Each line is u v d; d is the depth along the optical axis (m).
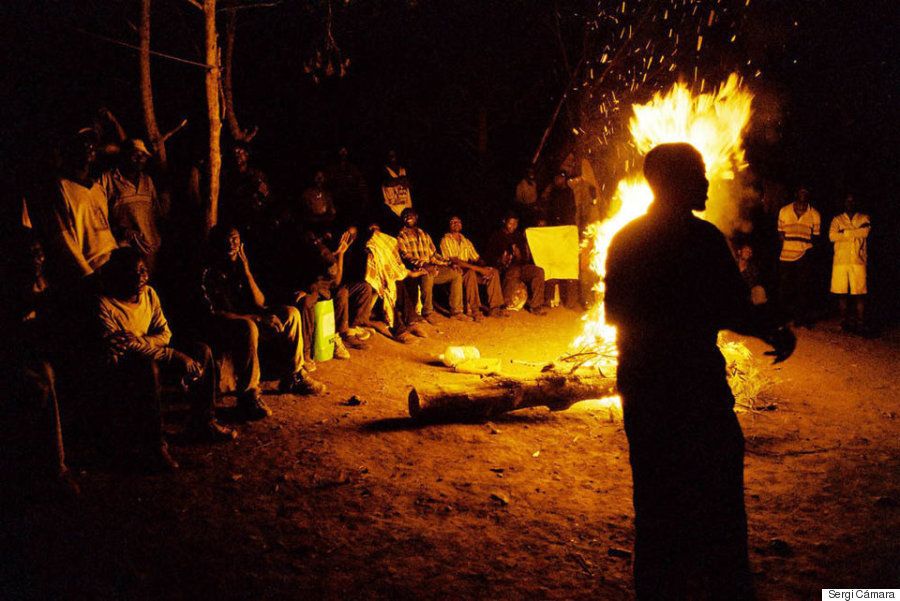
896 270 14.23
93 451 5.38
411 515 4.57
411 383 7.55
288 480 5.05
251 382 6.21
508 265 11.09
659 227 3.10
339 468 5.29
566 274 11.03
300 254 8.18
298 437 5.89
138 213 7.15
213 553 4.06
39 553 4.01
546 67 15.43
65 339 5.10
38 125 9.24
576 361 6.78
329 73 9.93
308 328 7.76
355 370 7.90
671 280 3.04
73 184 5.93
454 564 3.99
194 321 6.50
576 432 6.16
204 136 10.80
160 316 5.54
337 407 6.69
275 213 9.10
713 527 3.03
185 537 4.23
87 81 10.62
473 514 4.60
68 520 4.39
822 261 14.38
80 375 5.11
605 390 6.45
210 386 5.70
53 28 9.98
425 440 5.90
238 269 6.64
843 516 4.55
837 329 10.39
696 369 3.03
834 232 10.25
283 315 6.79
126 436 5.16
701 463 3.01
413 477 5.16
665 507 3.06
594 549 4.17
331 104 14.79
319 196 10.86
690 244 3.04
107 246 6.18
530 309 10.98
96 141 7.21
